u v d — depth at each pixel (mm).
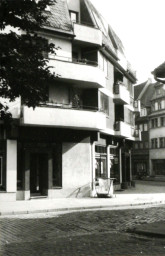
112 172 32844
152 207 19391
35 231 11789
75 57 27781
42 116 22812
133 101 42188
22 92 10961
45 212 17453
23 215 16297
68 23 26141
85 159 26266
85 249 8914
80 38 26328
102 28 32812
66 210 18188
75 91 27328
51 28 24688
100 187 26672
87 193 25922
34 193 24312
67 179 25281
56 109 23375
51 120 23125
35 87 11016
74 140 25828
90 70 25531
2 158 22688
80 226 12758
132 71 40812
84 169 26125
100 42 27281
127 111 38312
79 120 24297
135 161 72125
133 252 8562
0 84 10820
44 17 11109
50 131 24562
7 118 11875
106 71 30734
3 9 10281
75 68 24953
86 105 27906
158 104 66938
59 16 26000
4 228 12445
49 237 10711
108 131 30156
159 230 11172
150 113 69250
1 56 10539
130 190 33656
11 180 22688
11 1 10133
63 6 26922
